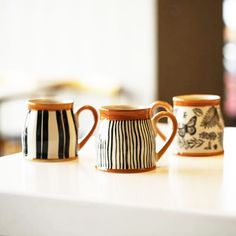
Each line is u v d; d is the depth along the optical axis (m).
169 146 1.24
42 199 0.89
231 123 4.60
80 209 0.87
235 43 4.46
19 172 1.08
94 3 4.28
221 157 1.23
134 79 4.21
